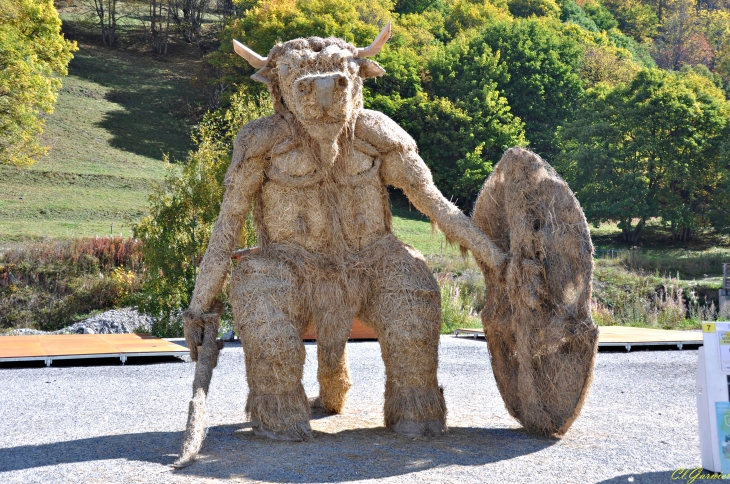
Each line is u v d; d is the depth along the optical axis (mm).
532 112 53000
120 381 9266
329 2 53562
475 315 18938
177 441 5734
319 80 5320
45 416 6938
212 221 15555
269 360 5500
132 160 46031
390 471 4707
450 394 8250
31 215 34594
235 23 52938
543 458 5090
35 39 31516
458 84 52406
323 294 5727
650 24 104875
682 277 30750
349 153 5832
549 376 5707
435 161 48219
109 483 4500
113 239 26688
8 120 29609
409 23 66125
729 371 4695
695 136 43438
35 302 23266
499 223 6160
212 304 5922
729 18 105438
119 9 79125
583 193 43312
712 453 4688
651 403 7574
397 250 5910
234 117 16656
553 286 5660
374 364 10773
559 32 68562
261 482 4469
